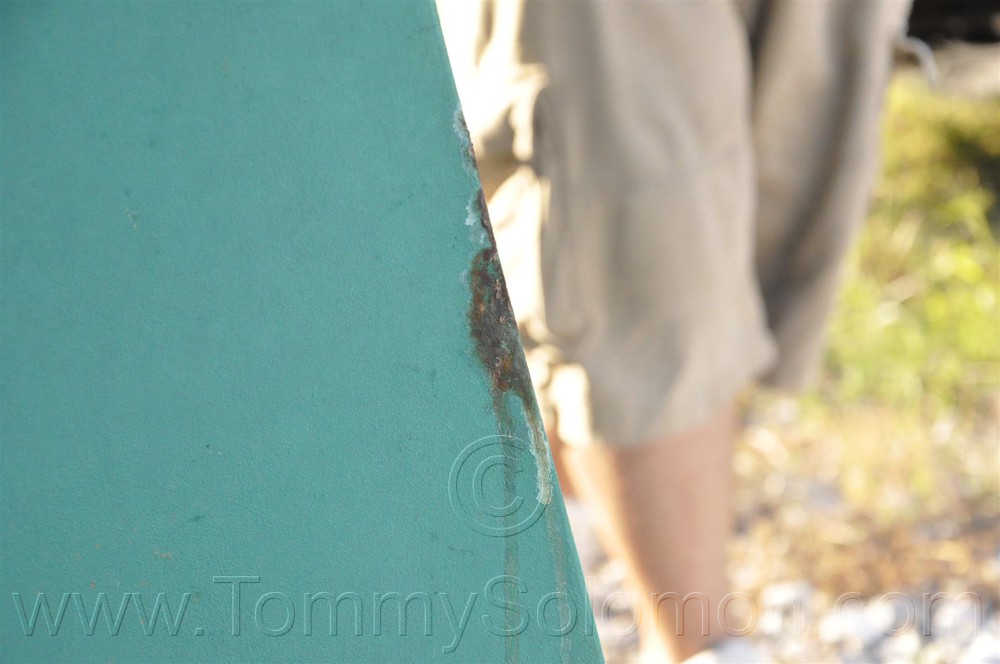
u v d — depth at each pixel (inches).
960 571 133.6
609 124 104.5
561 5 104.0
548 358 107.1
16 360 91.0
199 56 91.0
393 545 91.6
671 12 104.6
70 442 91.1
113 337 91.0
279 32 91.0
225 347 91.1
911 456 142.1
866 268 167.2
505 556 91.7
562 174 105.0
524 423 91.6
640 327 106.3
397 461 91.5
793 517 139.7
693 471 108.1
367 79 91.3
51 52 90.8
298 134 91.1
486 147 106.0
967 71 120.4
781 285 115.6
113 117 90.9
